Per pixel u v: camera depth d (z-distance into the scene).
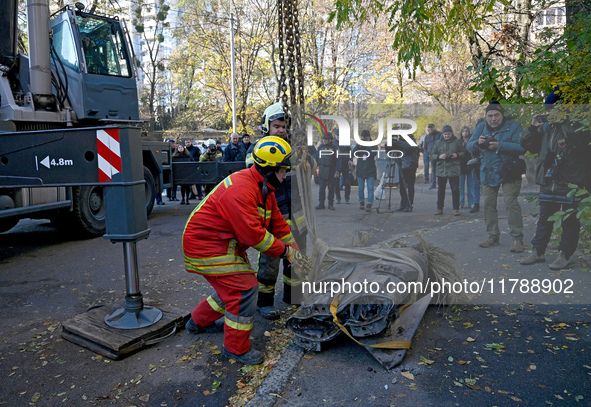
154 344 3.26
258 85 24.84
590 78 3.63
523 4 6.93
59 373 2.90
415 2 3.80
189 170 9.96
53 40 7.11
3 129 5.81
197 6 24.53
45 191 6.28
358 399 2.48
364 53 20.78
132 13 25.53
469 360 2.81
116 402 2.58
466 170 3.68
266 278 3.62
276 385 2.63
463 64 14.62
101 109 7.23
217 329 3.46
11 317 3.88
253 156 2.91
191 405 2.53
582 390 2.46
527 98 4.17
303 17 20.66
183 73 30.72
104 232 7.36
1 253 6.22
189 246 2.95
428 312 3.53
